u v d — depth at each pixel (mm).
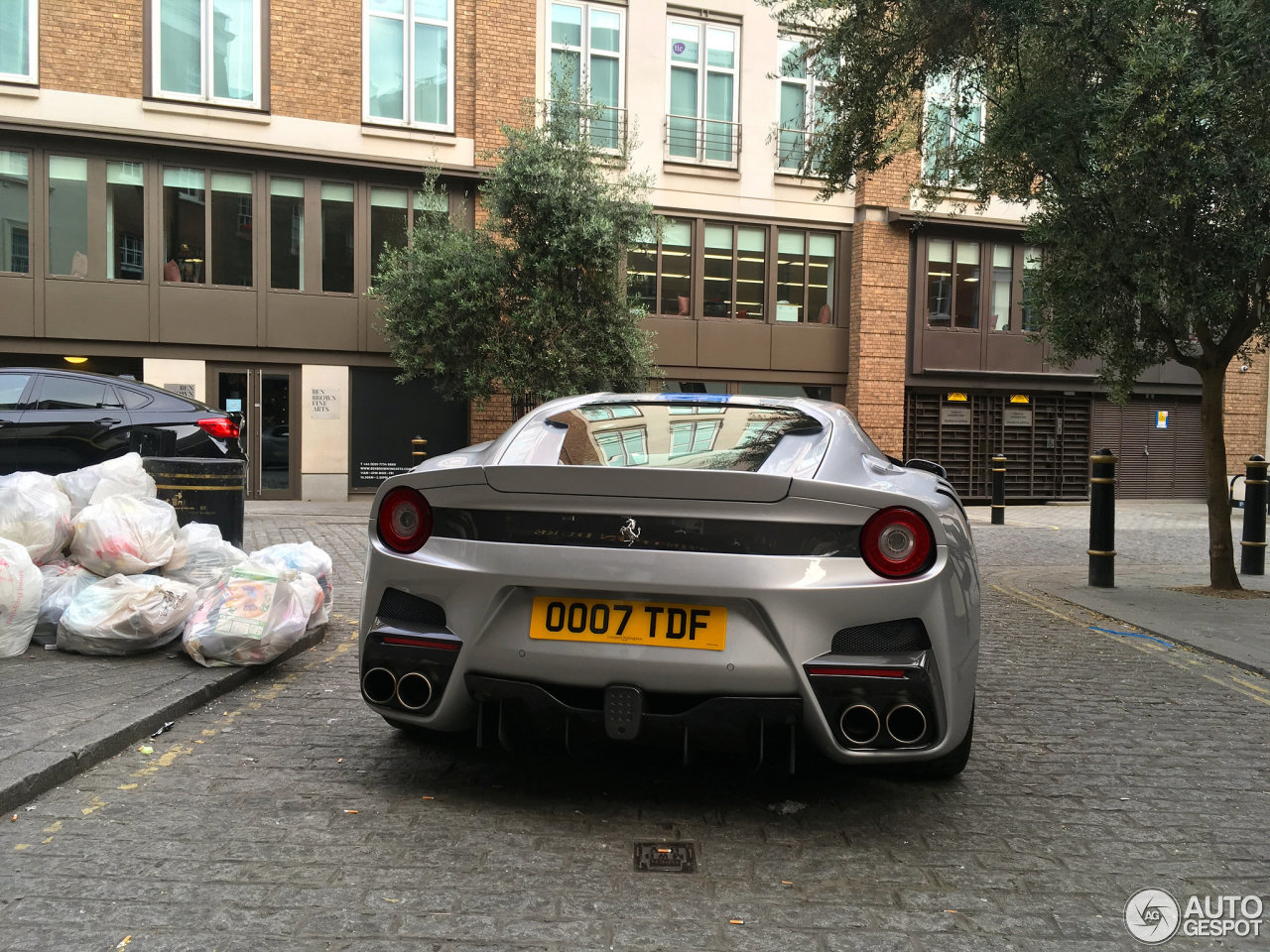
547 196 13648
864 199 18250
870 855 2740
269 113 15172
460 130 16203
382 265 14523
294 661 4852
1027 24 6957
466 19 16203
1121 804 3213
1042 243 8211
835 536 2781
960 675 2893
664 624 2793
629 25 17016
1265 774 3568
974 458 19406
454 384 14438
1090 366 19688
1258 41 6410
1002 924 2346
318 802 3000
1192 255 6977
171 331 14859
